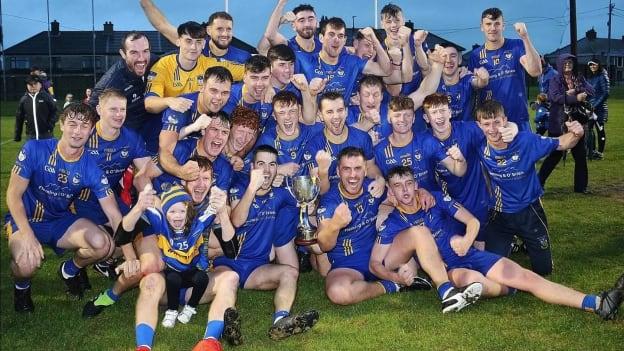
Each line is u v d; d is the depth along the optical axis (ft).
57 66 181.06
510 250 18.94
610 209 25.58
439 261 16.01
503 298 16.28
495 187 17.98
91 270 19.77
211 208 14.85
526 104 23.30
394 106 17.58
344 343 13.66
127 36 19.85
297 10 22.38
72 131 15.08
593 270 18.03
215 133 16.46
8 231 16.35
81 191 16.85
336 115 17.57
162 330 14.76
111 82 20.40
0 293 17.43
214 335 13.38
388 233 16.99
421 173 18.33
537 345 13.26
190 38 19.57
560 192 29.45
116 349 13.69
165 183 16.15
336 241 17.08
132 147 17.52
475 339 13.66
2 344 13.93
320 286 18.13
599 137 39.42
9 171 40.52
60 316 15.69
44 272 19.33
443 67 21.81
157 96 19.57
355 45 24.62
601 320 14.49
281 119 17.89
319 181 17.29
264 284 16.57
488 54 23.04
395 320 14.93
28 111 38.60
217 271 15.92
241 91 19.58
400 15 23.02
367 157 18.44
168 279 14.75
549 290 15.20
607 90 38.58
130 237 14.67
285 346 13.67
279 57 19.83
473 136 18.15
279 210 17.34
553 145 17.20
